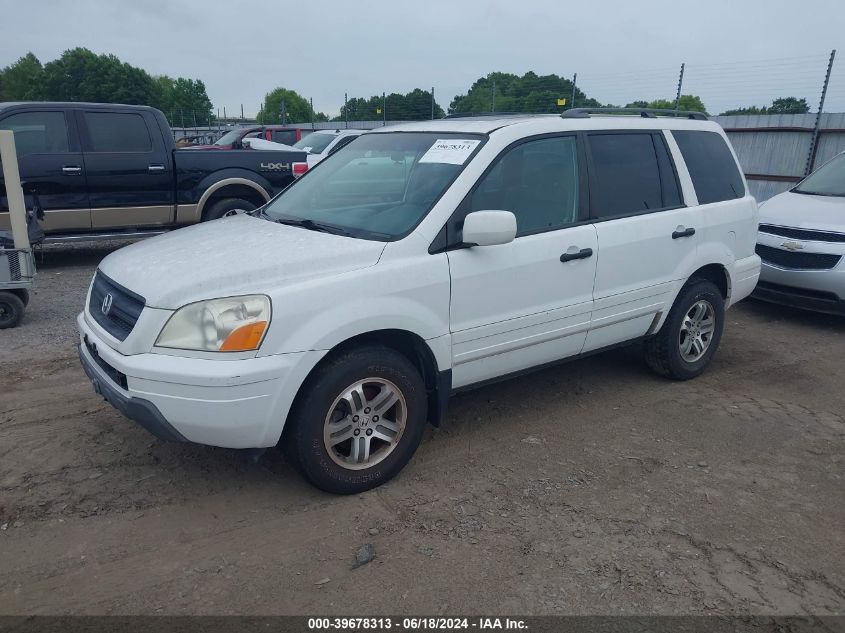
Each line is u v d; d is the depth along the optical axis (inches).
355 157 184.5
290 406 129.6
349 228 153.5
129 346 127.3
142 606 110.1
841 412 191.8
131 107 351.9
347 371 135.2
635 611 110.5
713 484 150.9
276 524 133.0
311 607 110.6
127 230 362.6
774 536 131.8
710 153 211.0
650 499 144.1
